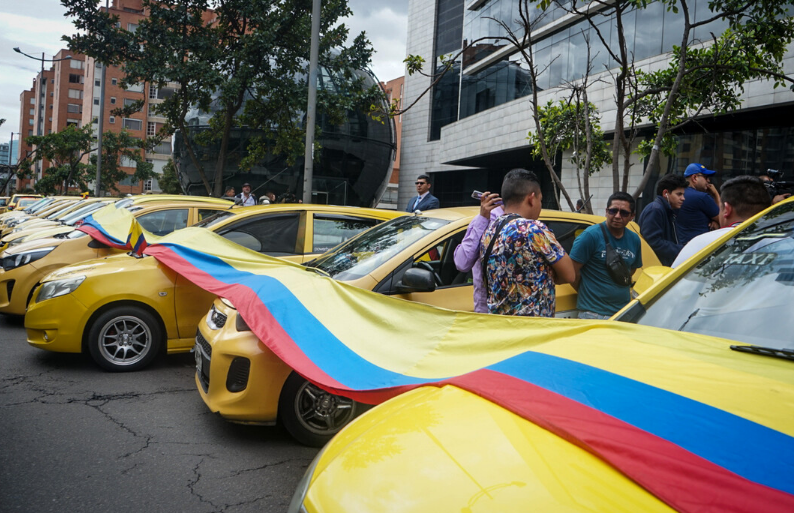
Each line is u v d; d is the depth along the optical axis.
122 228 7.98
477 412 1.53
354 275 4.38
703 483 1.12
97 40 18.16
